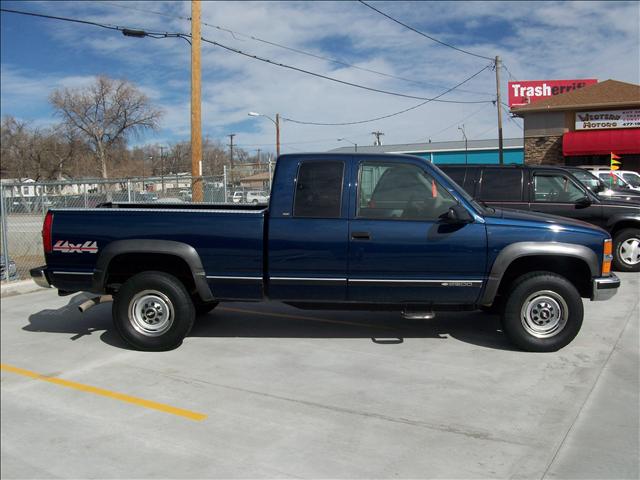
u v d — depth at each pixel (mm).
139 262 5988
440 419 4117
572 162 27781
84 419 4305
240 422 4152
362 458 3584
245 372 5188
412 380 4883
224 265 5602
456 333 6324
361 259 5438
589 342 5840
